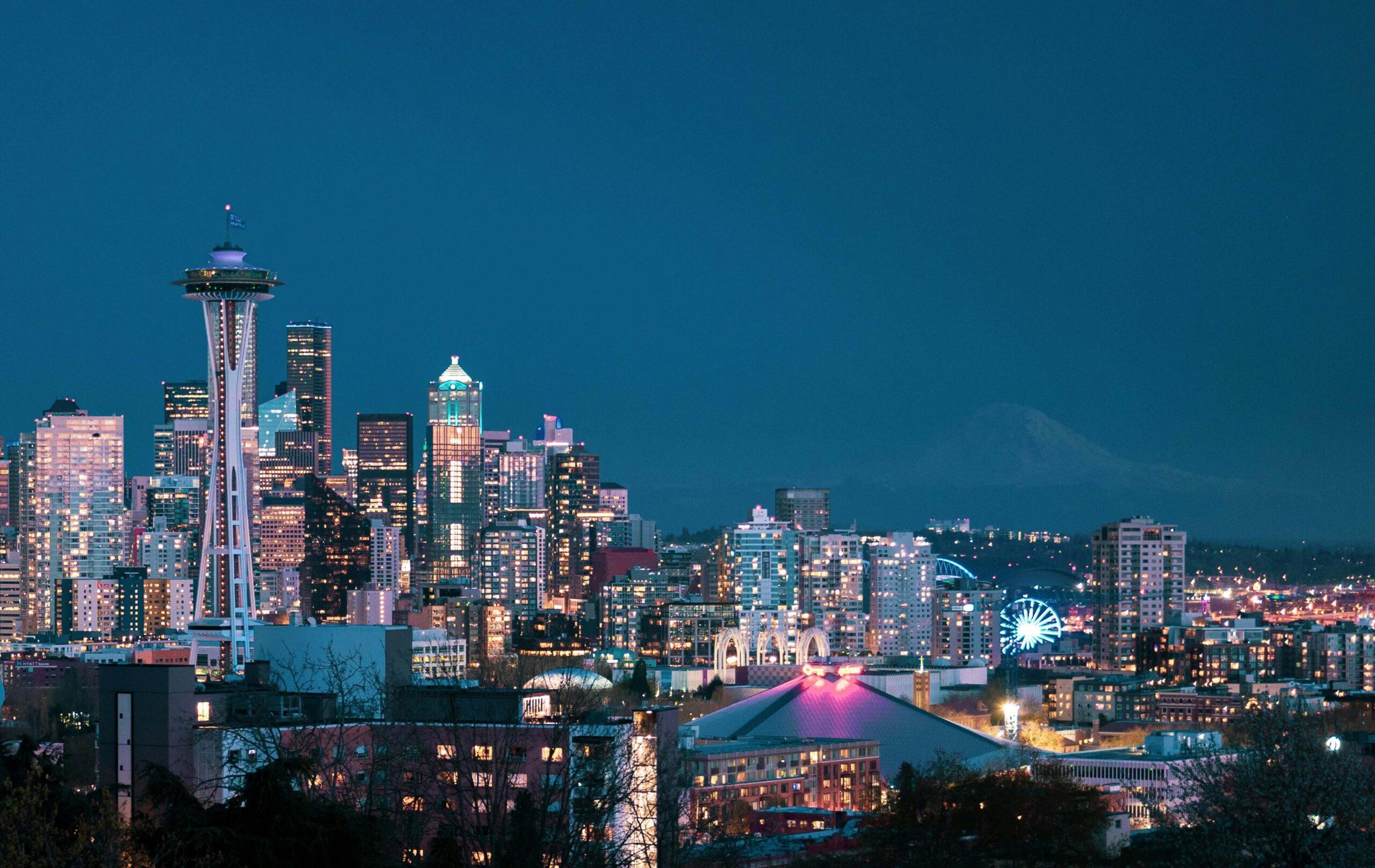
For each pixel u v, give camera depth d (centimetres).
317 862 14938
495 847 15338
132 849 14238
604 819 17012
